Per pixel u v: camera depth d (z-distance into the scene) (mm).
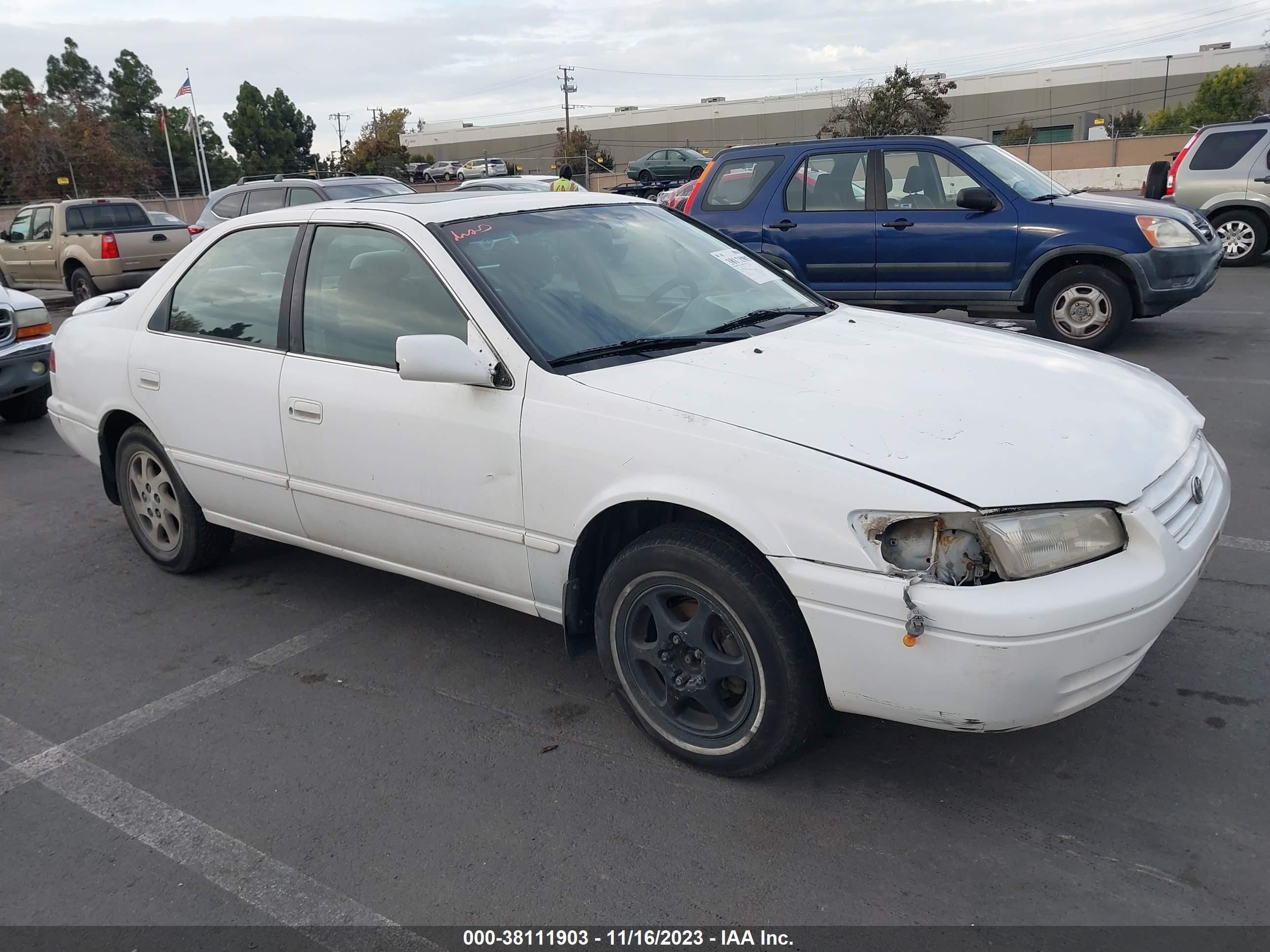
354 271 3707
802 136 68688
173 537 4758
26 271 16719
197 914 2580
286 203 14273
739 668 2842
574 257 3691
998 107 69250
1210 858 2568
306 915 2559
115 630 4312
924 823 2768
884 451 2615
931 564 2496
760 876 2596
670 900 2531
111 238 15406
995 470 2541
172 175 65250
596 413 2996
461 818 2904
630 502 2953
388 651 3994
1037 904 2445
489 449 3223
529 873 2658
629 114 73812
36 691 3809
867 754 3102
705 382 3008
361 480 3637
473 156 80688
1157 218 7977
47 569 5062
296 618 4340
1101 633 2459
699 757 3012
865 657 2566
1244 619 3805
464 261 3436
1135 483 2617
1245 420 6422
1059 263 8359
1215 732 3111
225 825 2932
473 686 3682
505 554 3314
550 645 3994
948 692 2488
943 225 8453
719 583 2766
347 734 3398
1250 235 13469
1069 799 2836
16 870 2783
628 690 3143
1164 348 8625
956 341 3555
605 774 3078
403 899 2592
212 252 4309
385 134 58938
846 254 8836
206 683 3803
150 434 4551
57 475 6863
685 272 3914
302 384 3756
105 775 3229
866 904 2479
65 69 82125
